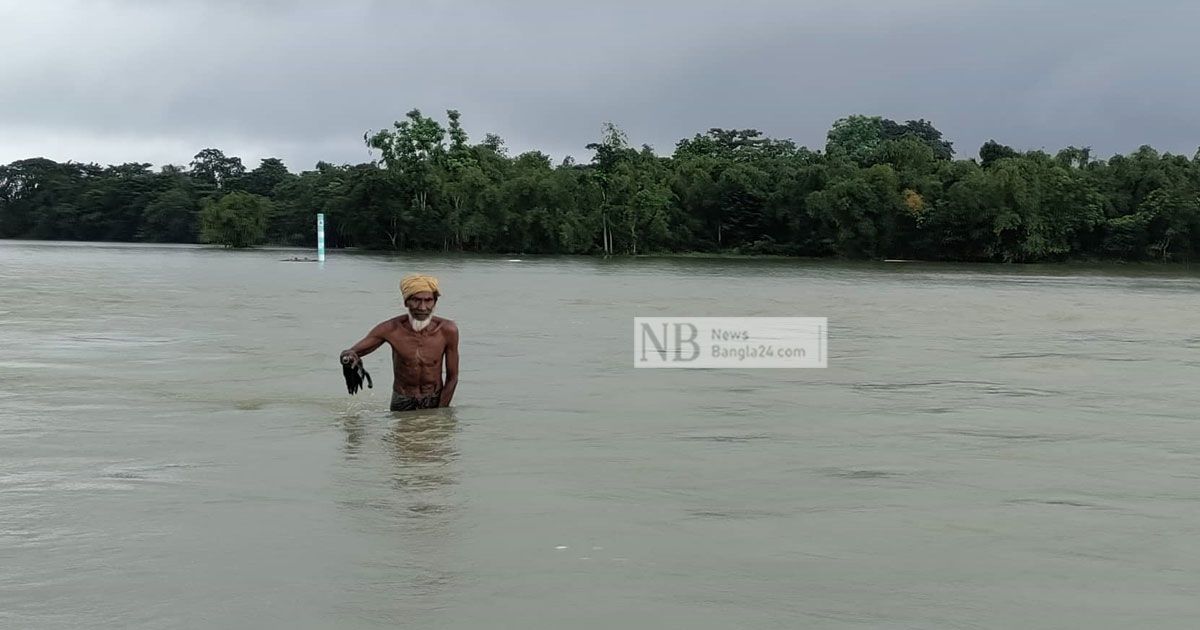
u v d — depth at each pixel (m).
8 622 4.75
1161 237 83.62
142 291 32.38
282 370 13.83
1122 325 23.94
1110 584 5.38
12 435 9.20
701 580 5.37
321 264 62.97
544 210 92.38
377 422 10.05
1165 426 10.09
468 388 12.51
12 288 32.81
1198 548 6.01
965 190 84.38
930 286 45.09
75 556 5.69
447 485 7.38
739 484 7.48
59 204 123.69
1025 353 17.16
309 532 6.17
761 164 103.25
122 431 9.43
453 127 103.75
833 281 48.81
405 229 96.19
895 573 5.51
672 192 96.81
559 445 8.92
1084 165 91.50
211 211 101.06
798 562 5.68
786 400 11.66
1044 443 9.14
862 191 88.44
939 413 10.80
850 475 7.82
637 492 7.21
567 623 4.78
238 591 5.16
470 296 32.81
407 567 5.54
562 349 17.14
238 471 7.80
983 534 6.25
